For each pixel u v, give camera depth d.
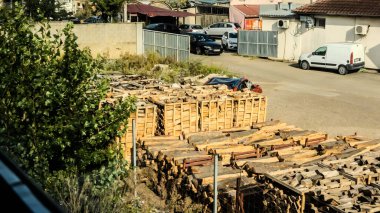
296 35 34.78
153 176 10.88
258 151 11.61
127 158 12.34
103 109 7.95
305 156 11.30
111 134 8.02
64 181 7.18
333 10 32.62
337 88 25.53
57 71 7.69
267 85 25.94
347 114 19.86
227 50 40.94
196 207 9.58
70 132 7.55
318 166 10.01
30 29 8.00
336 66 30.12
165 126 13.70
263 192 9.03
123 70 24.81
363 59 30.69
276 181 9.12
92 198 7.48
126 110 8.06
